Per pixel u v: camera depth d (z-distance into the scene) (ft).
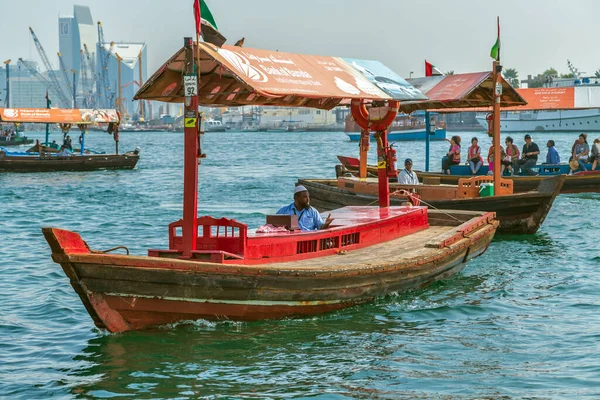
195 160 53.01
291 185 174.40
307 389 44.01
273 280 52.44
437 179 122.72
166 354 49.19
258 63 59.21
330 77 65.77
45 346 52.29
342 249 64.90
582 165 140.67
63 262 46.75
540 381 44.83
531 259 80.69
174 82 58.85
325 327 55.16
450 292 66.08
